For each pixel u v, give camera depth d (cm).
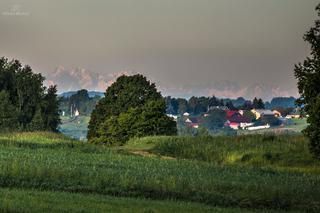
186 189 5800
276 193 5856
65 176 6100
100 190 5612
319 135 8806
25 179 5788
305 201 5728
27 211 4044
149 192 5672
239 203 5547
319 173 9656
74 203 4644
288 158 11112
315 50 9169
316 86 8994
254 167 9688
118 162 8938
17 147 10712
